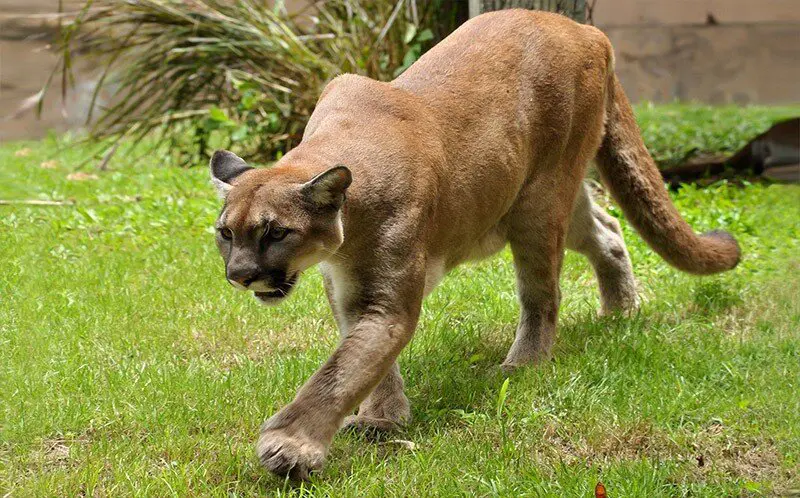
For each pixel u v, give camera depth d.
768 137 11.55
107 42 13.88
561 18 6.69
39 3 19.33
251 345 7.04
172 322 7.23
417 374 6.46
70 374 6.27
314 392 5.13
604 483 4.98
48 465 5.32
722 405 5.84
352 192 5.25
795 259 8.46
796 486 5.09
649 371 6.33
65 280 7.96
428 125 5.75
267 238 4.95
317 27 13.21
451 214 5.80
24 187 11.46
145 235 9.27
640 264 8.56
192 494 4.94
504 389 5.65
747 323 7.27
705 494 4.96
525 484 5.00
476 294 7.87
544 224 6.50
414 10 11.89
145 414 5.76
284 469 4.96
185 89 13.26
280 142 13.05
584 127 6.63
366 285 5.36
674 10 20.86
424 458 5.25
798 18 20.86
